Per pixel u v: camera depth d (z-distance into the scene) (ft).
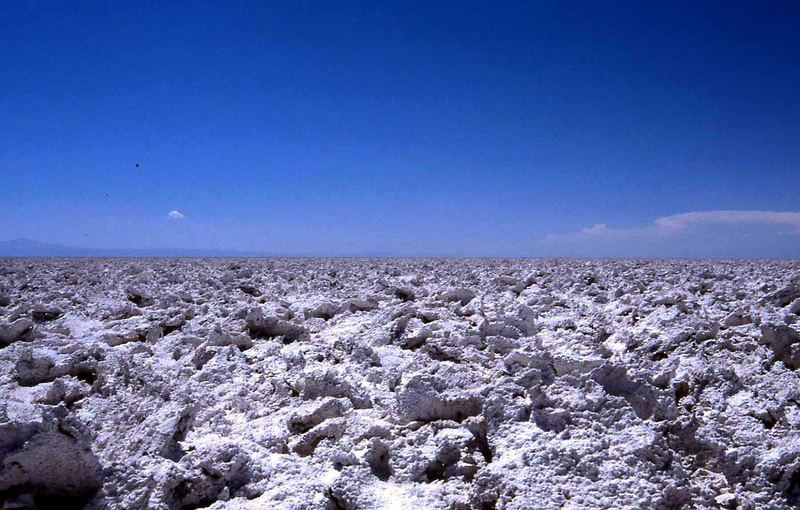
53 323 29.66
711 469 13.19
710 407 16.08
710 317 26.89
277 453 13.52
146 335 26.73
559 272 59.47
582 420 12.80
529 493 10.46
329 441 13.69
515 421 12.88
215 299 38.22
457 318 27.63
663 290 37.99
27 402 16.46
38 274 61.87
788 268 68.49
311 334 27.35
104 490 11.01
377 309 32.65
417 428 14.37
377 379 18.97
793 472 12.03
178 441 13.50
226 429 14.87
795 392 15.96
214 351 22.09
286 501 10.95
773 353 19.76
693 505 11.08
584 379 14.40
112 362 18.69
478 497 10.92
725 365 18.80
